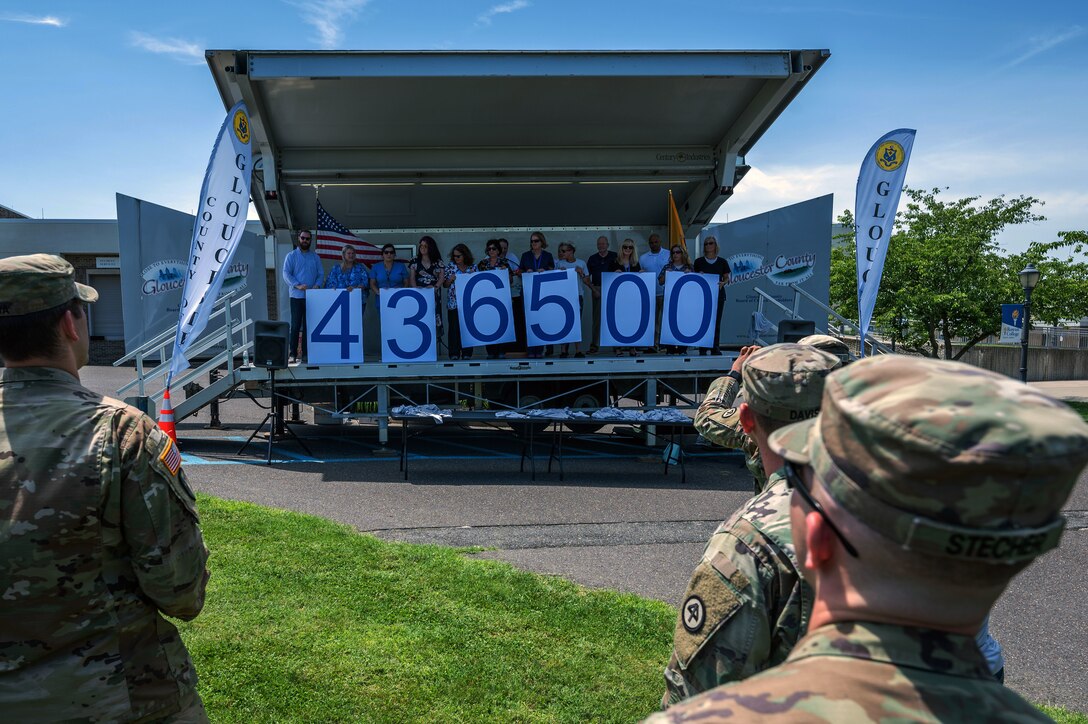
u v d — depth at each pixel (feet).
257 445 31.12
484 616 13.12
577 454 30.83
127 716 5.18
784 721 2.53
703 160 34.19
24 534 4.85
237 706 10.07
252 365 29.27
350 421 38.45
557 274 30.48
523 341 32.86
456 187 35.32
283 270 30.89
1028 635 13.75
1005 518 2.37
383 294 29.48
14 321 5.23
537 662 11.53
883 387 2.66
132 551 5.18
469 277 30.40
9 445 5.01
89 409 5.26
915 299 52.19
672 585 15.31
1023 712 2.58
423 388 32.68
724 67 27.07
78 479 4.99
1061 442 2.34
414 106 29.63
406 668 11.21
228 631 12.18
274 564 15.33
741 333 37.45
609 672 11.28
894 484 2.49
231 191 26.35
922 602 2.62
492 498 22.61
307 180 33.86
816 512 2.90
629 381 32.68
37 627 4.92
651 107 30.50
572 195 36.45
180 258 34.78
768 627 4.44
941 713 2.50
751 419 6.15
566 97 29.37
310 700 10.28
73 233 74.59
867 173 30.22
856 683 2.60
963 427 2.38
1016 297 53.93
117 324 76.79
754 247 37.14
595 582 15.42
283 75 25.95
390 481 24.64
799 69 27.27
